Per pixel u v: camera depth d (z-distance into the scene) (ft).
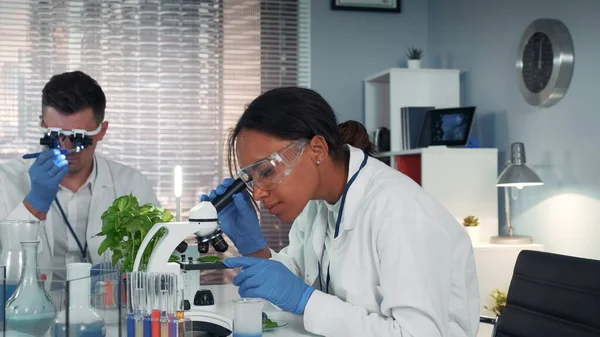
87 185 8.95
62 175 7.64
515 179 11.30
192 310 6.46
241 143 5.25
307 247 6.29
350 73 16.08
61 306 4.77
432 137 13.38
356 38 16.12
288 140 5.14
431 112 13.46
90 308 4.63
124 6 15.40
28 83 15.03
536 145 12.14
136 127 15.44
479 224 12.66
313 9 15.99
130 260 6.10
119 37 15.39
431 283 4.93
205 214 5.55
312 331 5.21
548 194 11.80
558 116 11.53
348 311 5.17
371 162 5.69
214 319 6.19
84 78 8.21
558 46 11.30
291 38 15.99
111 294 4.72
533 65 12.05
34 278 4.93
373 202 5.31
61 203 8.77
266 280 5.24
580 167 11.01
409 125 13.67
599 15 10.58
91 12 15.26
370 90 15.83
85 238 8.87
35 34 15.06
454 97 14.25
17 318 4.87
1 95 14.93
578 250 11.04
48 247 8.59
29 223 5.50
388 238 5.05
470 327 5.51
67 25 15.17
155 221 6.23
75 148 7.92
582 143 10.96
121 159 15.37
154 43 15.51
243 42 15.88
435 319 4.85
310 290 5.33
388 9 16.12
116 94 15.37
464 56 14.60
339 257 5.59
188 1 15.62
